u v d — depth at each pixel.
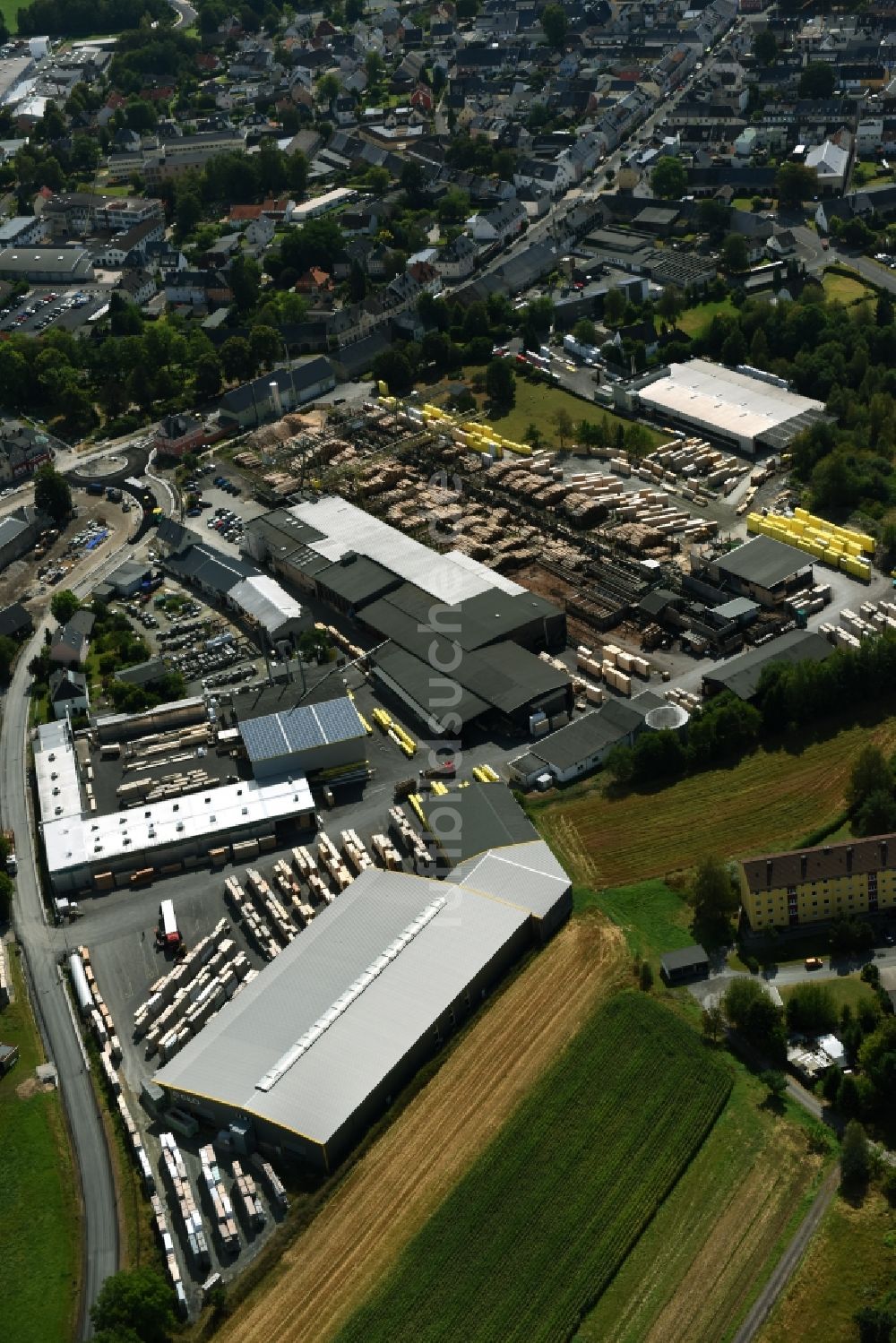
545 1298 199.38
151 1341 199.38
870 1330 190.25
